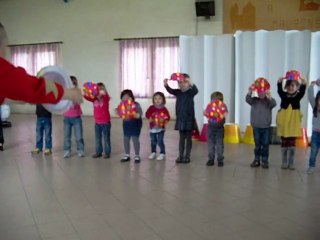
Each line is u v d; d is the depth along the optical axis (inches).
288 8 399.9
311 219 121.6
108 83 484.4
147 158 219.5
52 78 39.9
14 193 151.7
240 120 294.8
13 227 115.8
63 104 38.1
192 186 160.4
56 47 503.5
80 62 494.9
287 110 186.7
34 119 452.8
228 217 123.5
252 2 411.8
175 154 231.1
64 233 111.1
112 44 477.1
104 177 176.2
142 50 461.4
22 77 31.2
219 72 292.2
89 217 124.2
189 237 107.5
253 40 281.1
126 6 465.1
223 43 289.0
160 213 127.5
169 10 448.1
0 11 527.5
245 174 180.5
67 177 176.9
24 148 255.3
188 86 202.8
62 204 137.6
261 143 194.2
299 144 253.3
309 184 162.9
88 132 335.6
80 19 489.1
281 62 278.5
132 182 167.2
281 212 128.0
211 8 418.9
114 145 266.1
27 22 517.0
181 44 293.3
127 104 202.7
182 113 201.9
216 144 199.9
